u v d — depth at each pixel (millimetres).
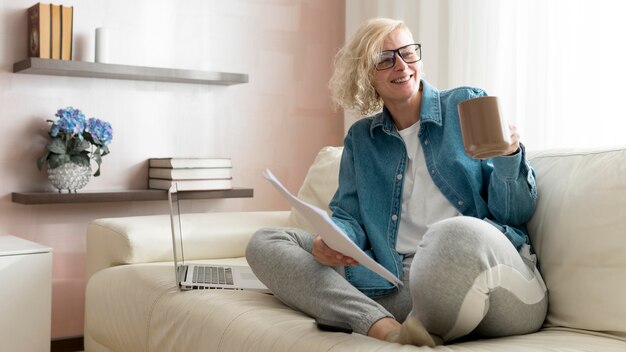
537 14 2527
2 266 2334
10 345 2354
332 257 1530
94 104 2984
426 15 3070
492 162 1628
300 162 3516
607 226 1473
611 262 1442
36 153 2863
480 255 1298
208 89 3256
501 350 1247
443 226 1353
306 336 1363
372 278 1707
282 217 2680
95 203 3000
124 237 2260
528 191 1570
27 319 2385
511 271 1338
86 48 2945
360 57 1828
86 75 2912
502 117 1214
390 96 1798
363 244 1827
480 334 1443
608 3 2295
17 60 2832
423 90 1809
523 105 2596
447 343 1394
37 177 2869
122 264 2285
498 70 2686
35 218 2881
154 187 3057
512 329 1411
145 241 2275
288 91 3471
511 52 2643
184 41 3182
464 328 1338
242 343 1486
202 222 2469
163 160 2984
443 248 1313
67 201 2734
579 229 1518
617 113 2279
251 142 3375
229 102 3312
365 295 1543
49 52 2736
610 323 1405
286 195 1370
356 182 1878
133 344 1968
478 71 2779
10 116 2818
